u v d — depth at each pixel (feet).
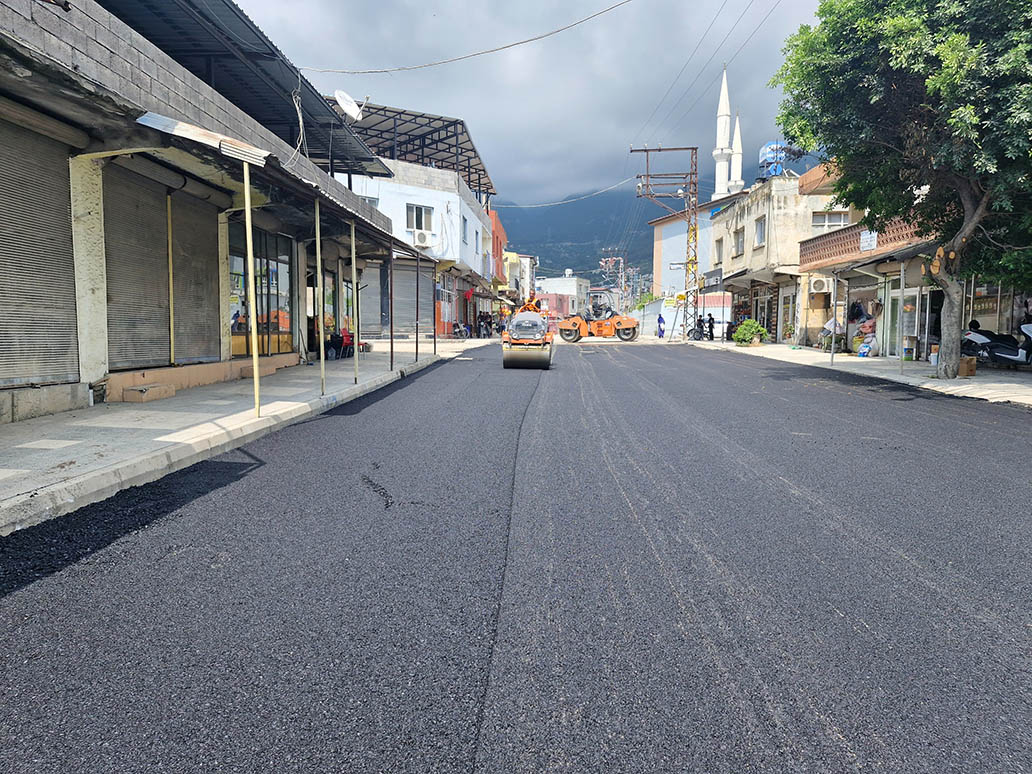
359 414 28.27
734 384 41.70
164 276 32.22
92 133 24.41
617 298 291.79
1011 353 46.91
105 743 6.67
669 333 158.51
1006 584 10.86
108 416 24.27
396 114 94.43
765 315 100.37
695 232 129.59
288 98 44.16
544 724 7.07
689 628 9.29
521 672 8.10
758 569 11.41
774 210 84.58
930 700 7.61
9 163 22.16
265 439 22.49
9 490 14.15
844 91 37.01
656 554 12.07
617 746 6.73
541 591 10.44
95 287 26.50
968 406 31.63
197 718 7.10
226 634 8.93
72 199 25.17
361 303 97.81
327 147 56.24
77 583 10.53
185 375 33.40
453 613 9.64
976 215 38.24
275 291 46.88
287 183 26.45
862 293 70.54
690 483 17.10
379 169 63.93
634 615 9.66
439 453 20.44
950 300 42.29
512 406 31.09
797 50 37.52
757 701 7.55
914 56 32.37
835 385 41.16
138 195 29.94
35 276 23.56
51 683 7.72
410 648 8.63
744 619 9.57
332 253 57.67
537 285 301.43
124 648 8.53
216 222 37.37
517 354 53.31
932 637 9.09
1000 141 30.76
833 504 15.25
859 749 6.73
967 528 13.61
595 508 14.83
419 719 7.13
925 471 18.52
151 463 17.43
